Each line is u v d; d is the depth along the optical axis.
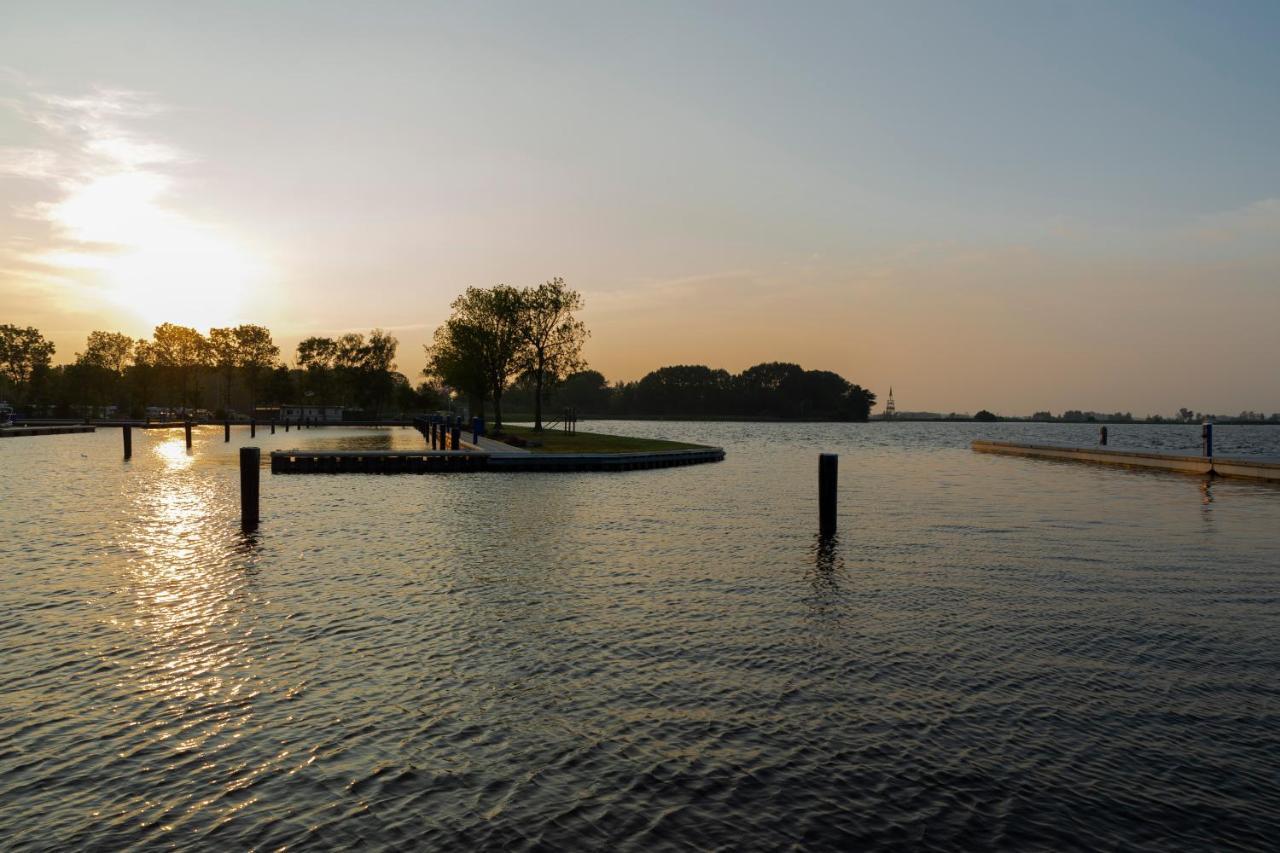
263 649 12.04
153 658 11.62
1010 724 9.39
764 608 14.53
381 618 13.70
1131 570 18.05
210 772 8.20
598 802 7.62
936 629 13.22
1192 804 7.61
